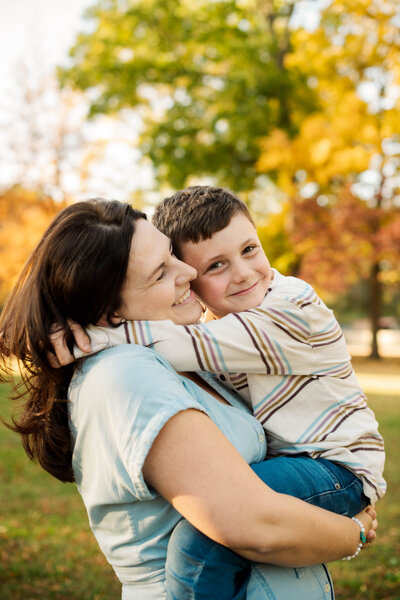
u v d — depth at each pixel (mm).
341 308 51344
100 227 1434
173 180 19531
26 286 1479
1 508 5922
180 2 19969
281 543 1212
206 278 1819
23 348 1480
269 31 21078
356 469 1644
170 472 1227
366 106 18484
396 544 4926
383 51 18016
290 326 1669
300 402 1693
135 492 1277
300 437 1657
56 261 1419
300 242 20172
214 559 1286
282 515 1218
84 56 19344
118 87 19172
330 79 19359
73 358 1421
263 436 1587
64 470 1575
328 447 1648
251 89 19172
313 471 1562
